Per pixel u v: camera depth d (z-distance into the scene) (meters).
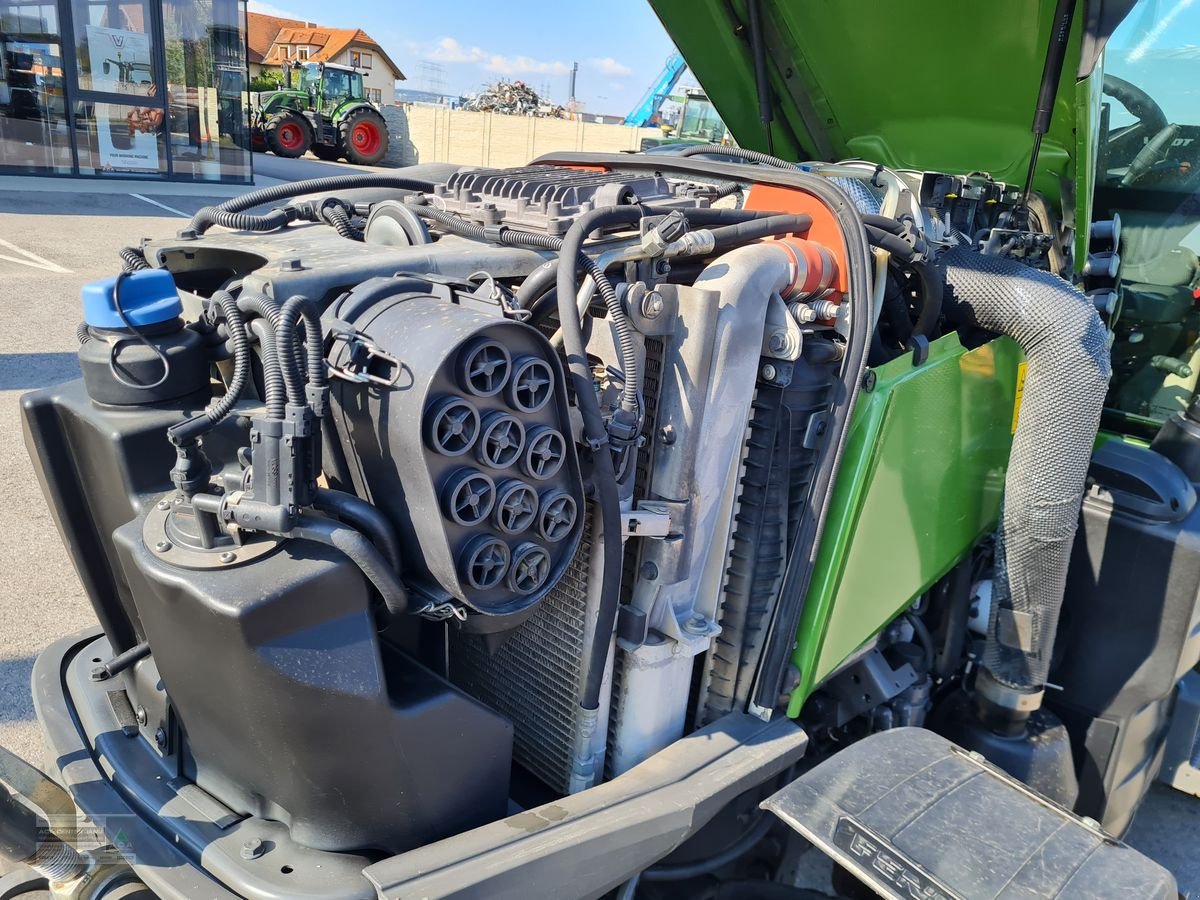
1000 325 1.89
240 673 1.16
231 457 1.41
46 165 13.12
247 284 1.32
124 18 12.96
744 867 1.98
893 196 1.92
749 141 2.99
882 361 1.82
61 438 1.50
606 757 1.63
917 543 1.89
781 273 1.50
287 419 1.14
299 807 1.30
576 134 24.27
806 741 1.67
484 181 1.75
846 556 1.66
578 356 1.34
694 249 1.46
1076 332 1.79
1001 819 1.47
